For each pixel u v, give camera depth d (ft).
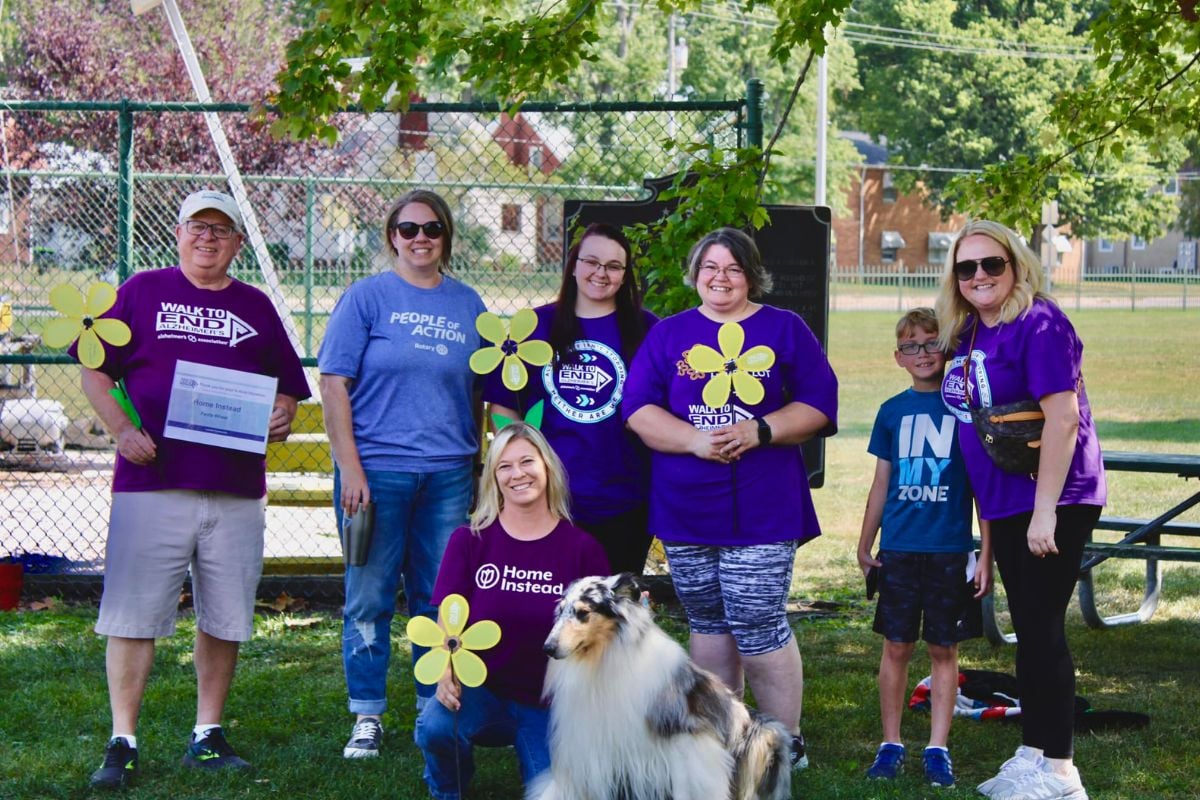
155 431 16.07
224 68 71.51
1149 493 38.73
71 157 56.95
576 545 14.96
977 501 16.12
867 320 120.88
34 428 41.78
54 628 23.81
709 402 15.61
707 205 20.58
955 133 173.17
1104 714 18.67
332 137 19.66
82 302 15.76
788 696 16.37
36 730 18.02
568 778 13.39
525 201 42.45
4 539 31.63
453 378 17.25
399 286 17.24
